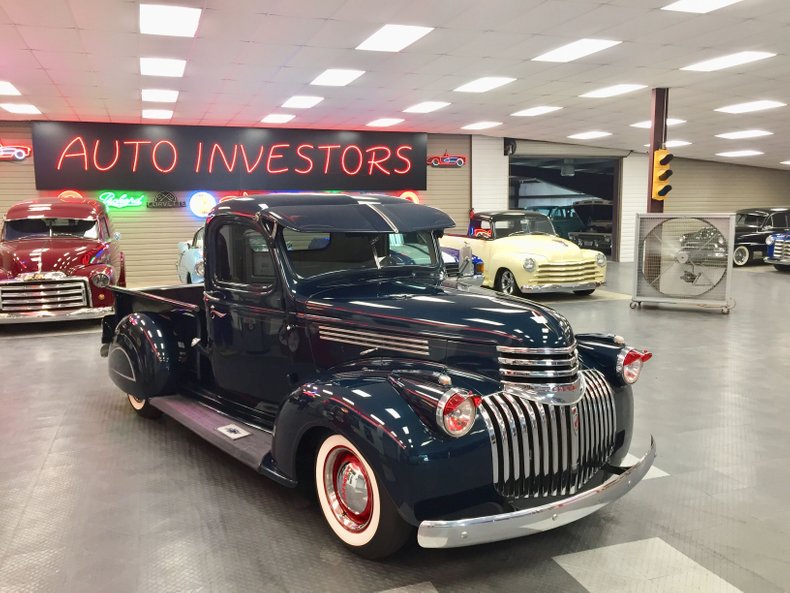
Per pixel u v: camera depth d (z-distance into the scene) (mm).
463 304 2891
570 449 2613
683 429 4184
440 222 3426
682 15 6848
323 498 2730
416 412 2377
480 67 8992
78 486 3355
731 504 3102
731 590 2389
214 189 14203
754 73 9422
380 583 2449
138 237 14078
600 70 9219
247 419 3602
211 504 3125
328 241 3395
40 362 6297
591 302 10086
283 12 6527
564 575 2496
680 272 9031
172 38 7301
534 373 2549
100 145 13312
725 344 6824
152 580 2480
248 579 2480
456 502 2367
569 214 21641
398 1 6293
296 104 11570
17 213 8797
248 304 3479
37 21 6613
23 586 2443
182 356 4090
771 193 20281
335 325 3074
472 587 2424
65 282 7957
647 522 2922
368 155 15211
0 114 12188
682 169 19172
